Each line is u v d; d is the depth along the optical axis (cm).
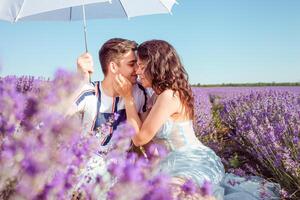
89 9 380
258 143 410
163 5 365
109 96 227
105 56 229
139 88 248
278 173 358
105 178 134
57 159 109
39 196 93
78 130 124
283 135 404
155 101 246
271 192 325
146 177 106
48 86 118
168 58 232
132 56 231
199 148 233
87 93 215
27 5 271
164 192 99
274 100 660
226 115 698
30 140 102
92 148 137
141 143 223
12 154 96
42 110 114
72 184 116
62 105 121
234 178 358
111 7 378
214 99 1385
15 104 108
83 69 228
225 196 309
